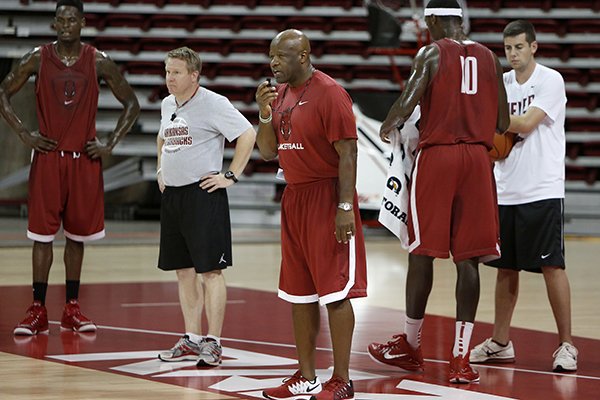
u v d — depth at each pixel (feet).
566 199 141.38
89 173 64.44
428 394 45.09
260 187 145.28
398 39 137.18
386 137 50.24
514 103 54.75
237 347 57.26
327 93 41.63
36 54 63.46
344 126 41.34
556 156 53.57
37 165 63.67
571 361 51.03
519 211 53.31
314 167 42.32
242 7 155.22
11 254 106.52
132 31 154.81
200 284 54.90
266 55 153.89
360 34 152.56
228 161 149.28
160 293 80.43
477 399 43.96
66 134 63.72
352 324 43.09
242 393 44.96
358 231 42.47
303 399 42.88
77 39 63.72
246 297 78.74
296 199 42.96
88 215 64.28
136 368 50.83
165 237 53.52
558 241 52.80
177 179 52.49
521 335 62.23
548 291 53.06
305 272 43.39
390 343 50.96
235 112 52.85
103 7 155.33
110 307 72.84
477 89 48.57
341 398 42.60
